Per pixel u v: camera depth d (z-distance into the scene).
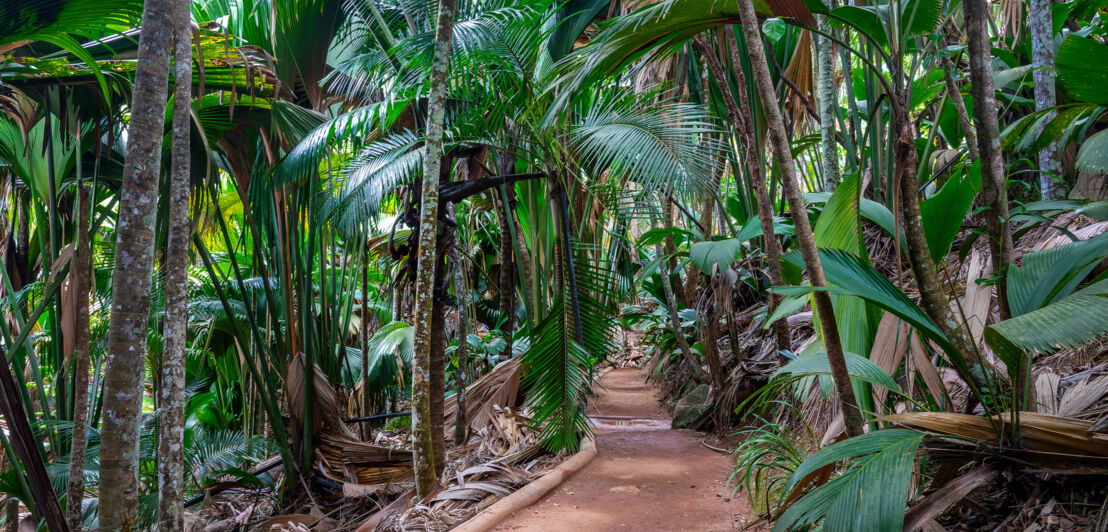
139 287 2.25
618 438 4.68
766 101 2.13
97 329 5.02
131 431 2.25
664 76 5.49
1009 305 2.28
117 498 2.21
